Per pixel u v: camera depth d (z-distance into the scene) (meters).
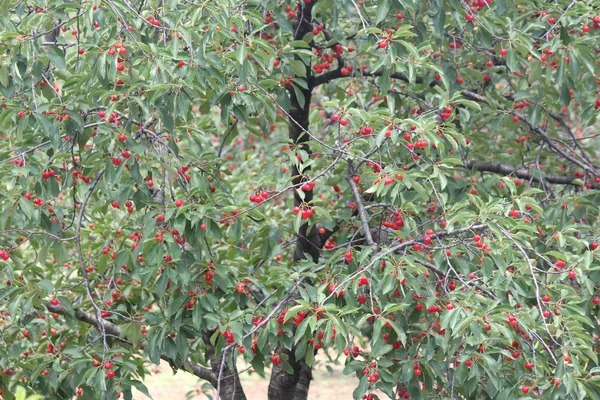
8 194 4.47
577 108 7.82
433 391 4.61
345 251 4.59
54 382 5.13
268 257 5.45
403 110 6.52
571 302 4.04
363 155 4.50
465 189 5.47
